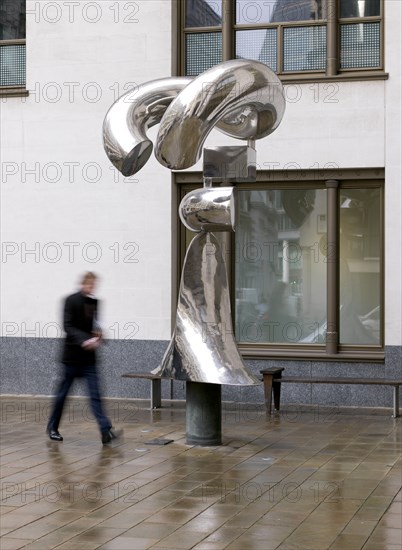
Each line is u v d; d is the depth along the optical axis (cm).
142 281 1609
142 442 1203
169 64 1608
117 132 1116
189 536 757
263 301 1616
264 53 1611
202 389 1173
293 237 1603
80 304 1196
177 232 1623
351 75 1541
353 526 785
